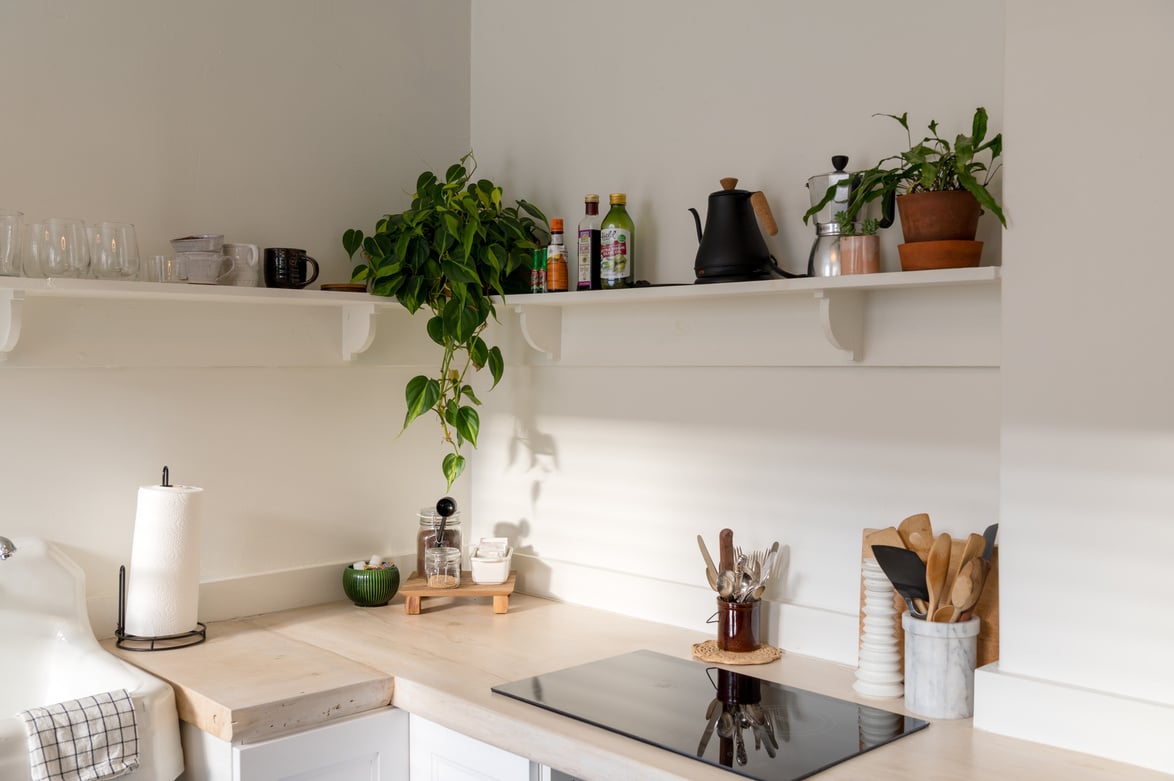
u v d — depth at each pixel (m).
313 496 2.53
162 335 2.25
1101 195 1.54
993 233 1.85
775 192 2.16
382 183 2.65
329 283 2.53
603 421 2.51
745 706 1.77
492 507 2.79
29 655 2.00
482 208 2.55
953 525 1.91
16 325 1.91
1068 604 1.59
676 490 2.36
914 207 1.77
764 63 2.18
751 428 2.21
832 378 2.08
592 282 2.35
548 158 2.63
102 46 2.17
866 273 1.85
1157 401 1.50
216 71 2.34
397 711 1.95
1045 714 1.60
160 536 2.14
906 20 1.96
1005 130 1.64
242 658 2.05
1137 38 1.51
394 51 2.66
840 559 2.07
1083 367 1.56
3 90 2.05
